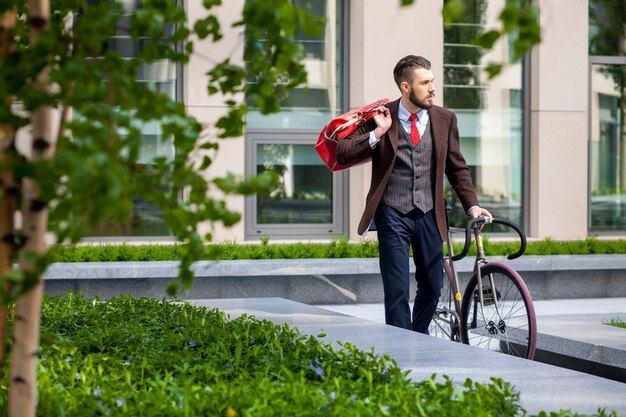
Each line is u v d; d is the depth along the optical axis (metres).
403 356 6.14
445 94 14.78
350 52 14.37
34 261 2.93
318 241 13.98
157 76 13.70
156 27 3.26
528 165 14.92
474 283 7.60
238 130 3.65
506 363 5.91
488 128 14.91
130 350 5.79
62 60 3.27
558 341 7.91
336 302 12.66
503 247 13.48
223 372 5.11
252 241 13.99
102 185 2.60
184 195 8.81
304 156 14.36
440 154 7.77
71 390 4.40
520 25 2.81
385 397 4.34
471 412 4.04
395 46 14.01
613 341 7.62
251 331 6.45
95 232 13.59
